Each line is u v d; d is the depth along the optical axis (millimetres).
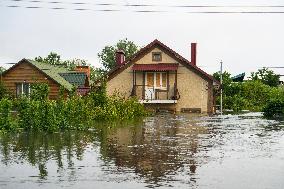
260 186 6582
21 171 7707
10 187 6496
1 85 32438
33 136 13594
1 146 11117
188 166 8250
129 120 22375
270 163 8594
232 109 43906
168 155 9664
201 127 17922
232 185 6641
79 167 8117
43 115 15250
